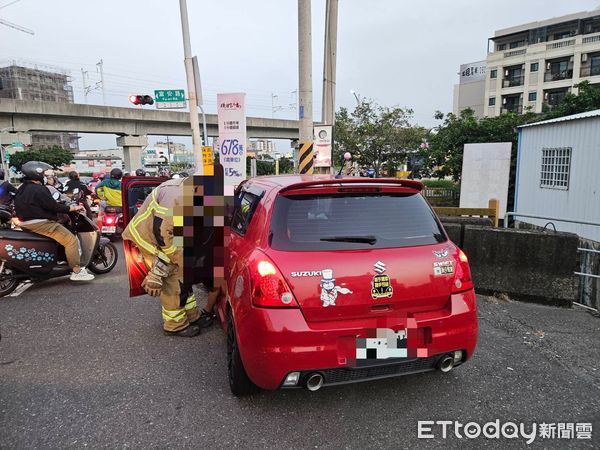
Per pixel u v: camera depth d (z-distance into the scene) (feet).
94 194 36.32
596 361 12.32
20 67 335.06
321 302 8.71
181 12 41.91
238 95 32.55
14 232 18.92
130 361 12.69
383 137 76.43
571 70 150.51
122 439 9.04
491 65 170.19
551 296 17.20
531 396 10.52
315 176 11.73
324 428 9.34
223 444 8.84
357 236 9.32
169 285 13.99
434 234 10.02
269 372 8.71
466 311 9.59
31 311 17.20
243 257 9.81
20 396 10.80
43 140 364.99
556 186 35.83
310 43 28.48
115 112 124.88
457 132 60.80
